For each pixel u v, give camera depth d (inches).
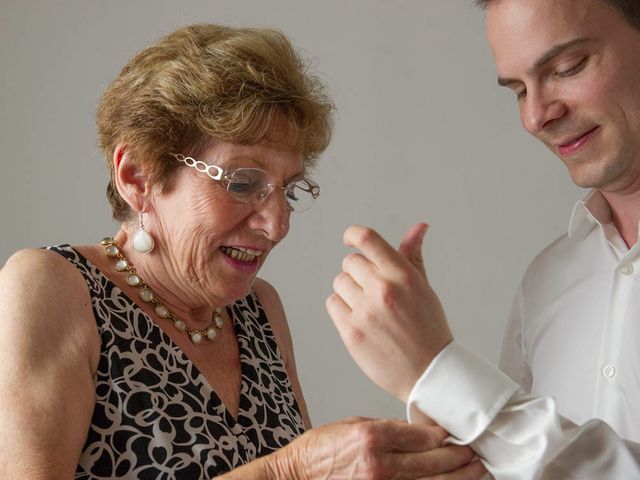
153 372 64.1
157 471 61.6
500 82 69.4
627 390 73.9
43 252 64.4
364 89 136.8
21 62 137.2
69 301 62.2
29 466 55.7
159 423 62.6
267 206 65.2
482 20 134.3
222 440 64.4
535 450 44.6
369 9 136.5
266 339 75.2
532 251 135.3
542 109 66.1
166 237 66.6
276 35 69.2
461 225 136.5
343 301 45.8
